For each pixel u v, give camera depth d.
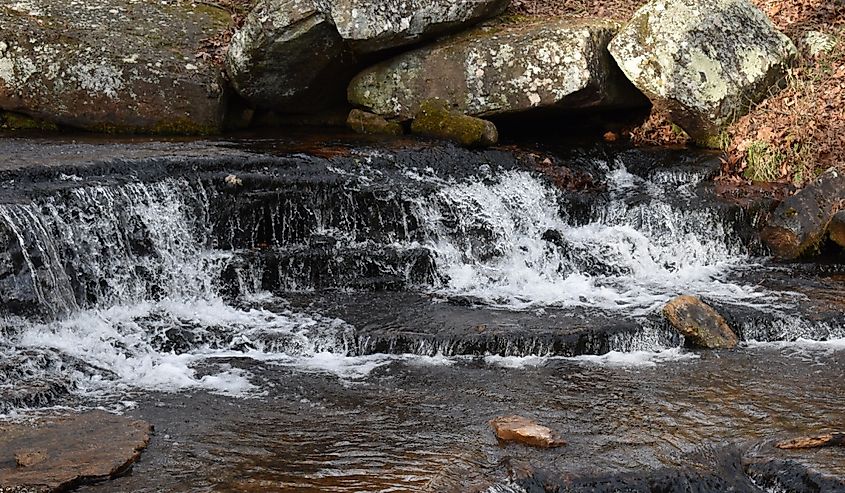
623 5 13.79
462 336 7.89
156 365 7.38
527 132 12.26
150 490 5.55
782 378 7.50
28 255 7.79
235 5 13.32
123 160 9.14
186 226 9.03
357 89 12.09
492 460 6.00
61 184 8.49
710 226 10.40
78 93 11.43
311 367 7.51
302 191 9.55
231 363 7.50
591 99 11.70
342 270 9.16
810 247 10.40
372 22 11.30
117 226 8.59
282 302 8.70
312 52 11.58
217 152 9.99
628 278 9.85
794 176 11.21
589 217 10.53
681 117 11.87
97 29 11.82
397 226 9.80
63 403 6.67
